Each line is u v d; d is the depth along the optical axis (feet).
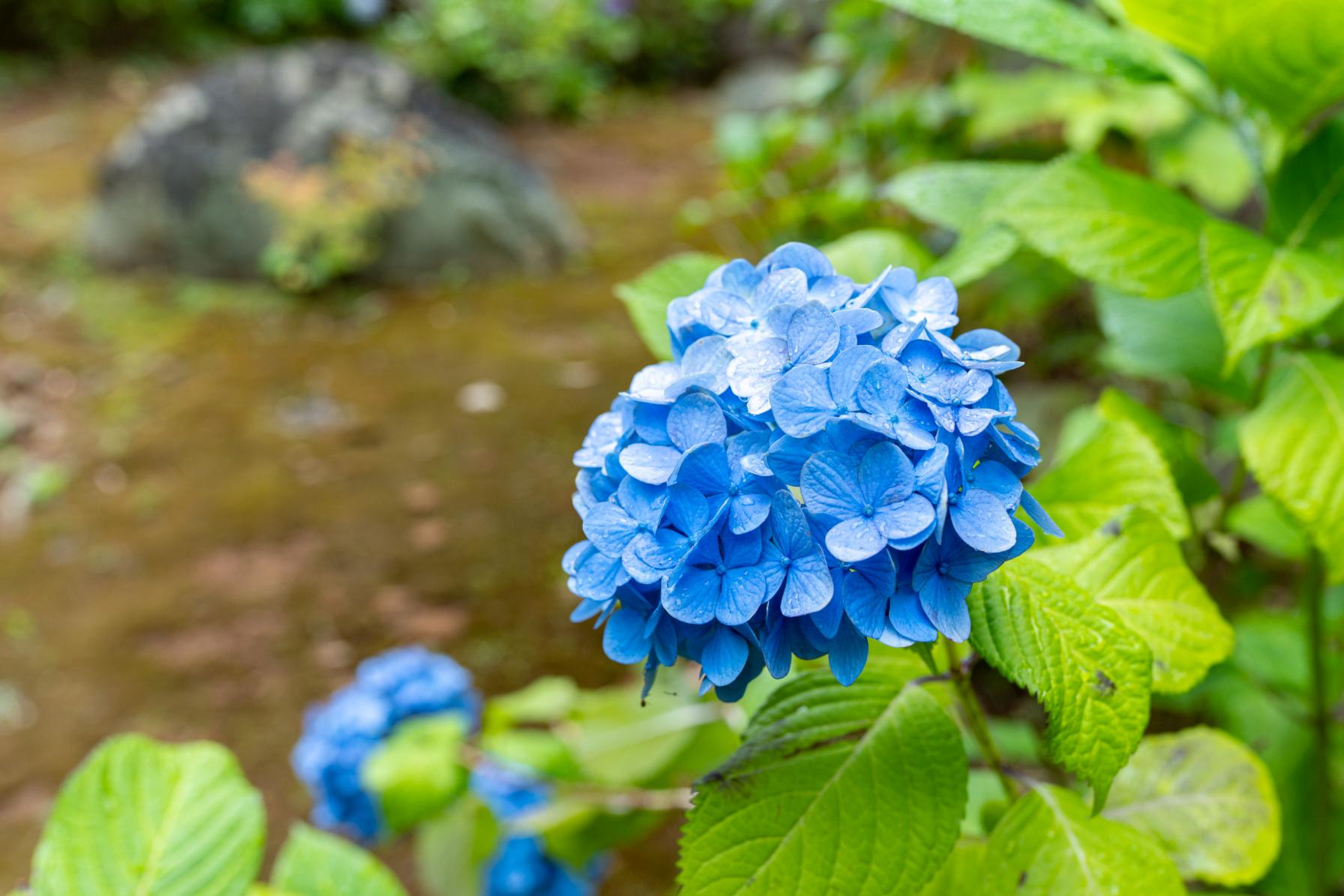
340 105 11.25
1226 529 2.79
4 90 16.44
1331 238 2.47
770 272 1.96
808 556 1.74
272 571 6.88
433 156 11.28
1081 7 3.51
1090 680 1.88
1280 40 2.30
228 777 2.30
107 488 7.80
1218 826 2.33
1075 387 5.49
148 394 8.99
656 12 20.71
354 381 9.21
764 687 2.40
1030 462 1.80
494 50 17.61
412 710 3.98
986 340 1.89
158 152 11.07
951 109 5.29
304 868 2.51
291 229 10.75
